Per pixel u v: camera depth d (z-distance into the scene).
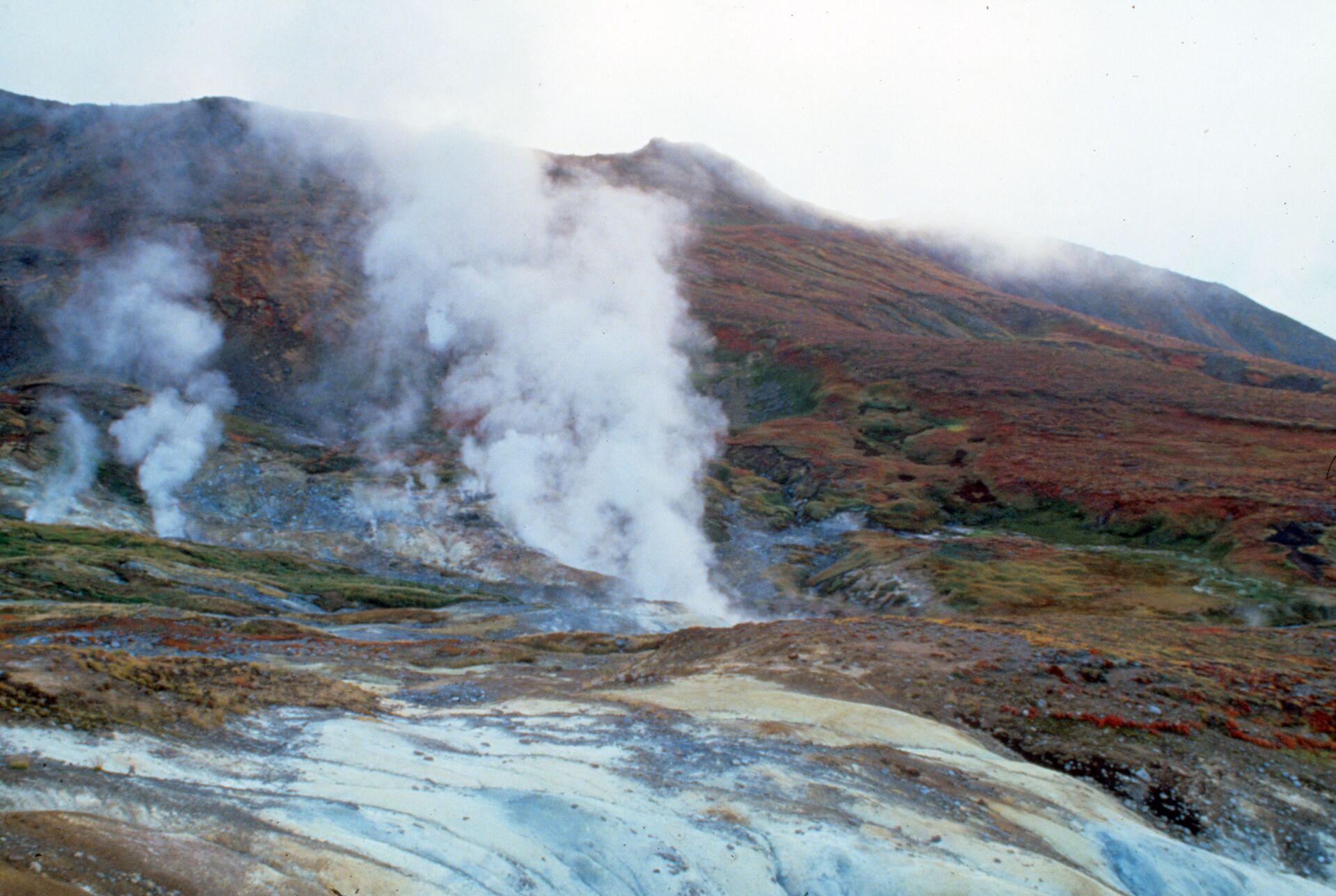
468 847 15.22
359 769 18.83
